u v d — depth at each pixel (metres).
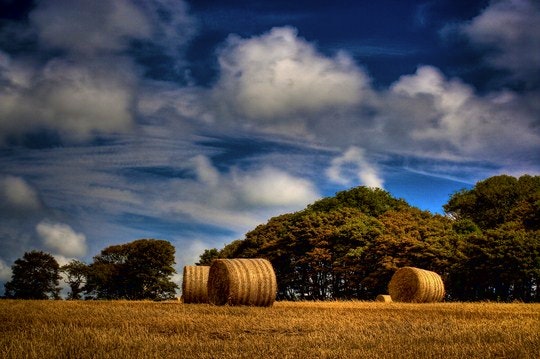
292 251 50.78
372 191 56.81
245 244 58.69
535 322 11.34
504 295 39.84
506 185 49.44
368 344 7.70
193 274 23.31
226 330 9.48
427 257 40.41
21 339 7.55
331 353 6.76
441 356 6.69
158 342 7.47
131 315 12.31
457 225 45.72
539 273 33.94
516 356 6.75
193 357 6.38
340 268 46.00
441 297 31.20
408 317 12.93
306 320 11.47
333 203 55.94
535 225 40.72
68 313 12.71
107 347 7.01
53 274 57.12
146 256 62.56
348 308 17.83
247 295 18.59
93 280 59.78
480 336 8.71
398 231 43.88
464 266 37.72
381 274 42.28
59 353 6.49
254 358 6.38
